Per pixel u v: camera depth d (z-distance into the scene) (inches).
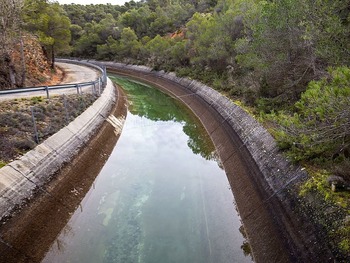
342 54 348.2
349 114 258.1
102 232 436.1
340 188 330.0
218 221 454.3
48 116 619.2
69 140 586.2
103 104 901.2
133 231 438.3
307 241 309.1
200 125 936.3
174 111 1132.5
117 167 649.6
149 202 513.7
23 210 384.2
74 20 3245.6
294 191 376.2
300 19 509.4
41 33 1295.5
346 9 362.0
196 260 378.9
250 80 834.8
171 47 1748.3
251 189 482.0
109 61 2551.7
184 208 494.6
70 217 451.8
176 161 685.9
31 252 354.0
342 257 259.4
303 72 582.9
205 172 622.8
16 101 660.7
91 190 544.1
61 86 755.4
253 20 845.2
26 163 438.3
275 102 650.2
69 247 398.3
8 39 900.0
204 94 1127.6
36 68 1214.9
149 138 844.6
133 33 2396.7
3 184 377.1
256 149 546.0
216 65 1224.8
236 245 398.3
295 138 385.7
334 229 287.9
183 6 2760.8
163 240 418.6
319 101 273.7
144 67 2058.3
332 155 373.1
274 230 369.4
